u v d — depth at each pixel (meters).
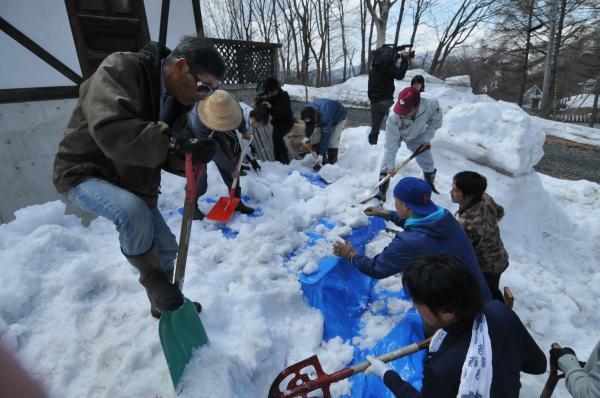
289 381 2.13
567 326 3.18
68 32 4.30
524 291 3.50
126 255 1.71
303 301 2.66
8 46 4.01
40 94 4.24
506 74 24.53
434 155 5.19
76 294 2.30
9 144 4.12
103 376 1.88
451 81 12.52
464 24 21.39
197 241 3.06
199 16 5.35
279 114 5.05
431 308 1.40
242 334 2.21
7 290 2.19
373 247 3.45
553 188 6.18
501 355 1.37
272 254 2.90
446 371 1.36
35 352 1.95
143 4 4.78
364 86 13.12
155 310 2.12
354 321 2.70
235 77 7.53
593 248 4.73
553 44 14.16
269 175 4.54
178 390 1.81
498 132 5.11
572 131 10.21
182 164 1.82
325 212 3.74
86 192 1.60
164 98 1.76
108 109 1.40
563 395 2.51
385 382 1.74
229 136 3.77
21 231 2.89
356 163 5.46
